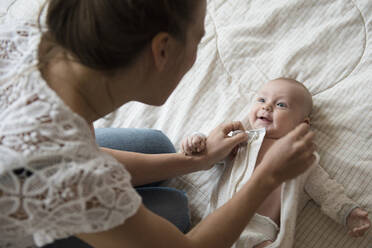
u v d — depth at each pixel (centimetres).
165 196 90
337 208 91
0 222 44
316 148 103
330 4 122
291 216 88
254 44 125
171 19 46
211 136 99
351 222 89
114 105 58
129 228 50
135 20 43
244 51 125
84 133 49
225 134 100
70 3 45
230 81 122
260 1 132
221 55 126
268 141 105
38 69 50
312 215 97
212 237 59
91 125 65
